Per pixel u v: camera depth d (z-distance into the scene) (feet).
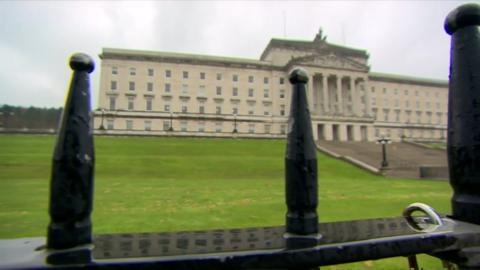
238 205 32.37
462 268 3.82
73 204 2.91
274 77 236.02
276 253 3.18
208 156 104.06
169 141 143.13
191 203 33.76
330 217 25.58
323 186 54.80
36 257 2.88
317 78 230.89
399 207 31.07
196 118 217.56
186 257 2.99
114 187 48.78
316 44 251.19
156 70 219.20
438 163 107.96
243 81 232.12
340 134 217.15
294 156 3.58
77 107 3.00
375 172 84.48
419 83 273.75
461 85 4.34
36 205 31.32
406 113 265.75
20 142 115.65
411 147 162.30
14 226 22.22
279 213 27.68
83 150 2.97
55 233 2.87
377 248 3.48
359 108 239.30
